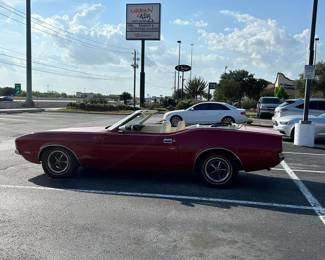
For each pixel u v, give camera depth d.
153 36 43.25
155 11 42.91
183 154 7.38
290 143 15.29
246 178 8.41
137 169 7.73
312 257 4.35
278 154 7.26
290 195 7.04
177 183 7.70
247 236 4.95
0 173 8.34
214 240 4.79
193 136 7.37
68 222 5.31
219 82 67.19
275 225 5.39
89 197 6.58
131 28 43.59
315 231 5.19
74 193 6.82
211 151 7.36
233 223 5.43
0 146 12.67
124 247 4.52
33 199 6.39
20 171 8.55
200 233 5.02
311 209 6.20
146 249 4.48
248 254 4.40
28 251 4.36
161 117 22.44
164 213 5.80
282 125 16.08
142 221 5.42
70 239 4.72
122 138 7.57
